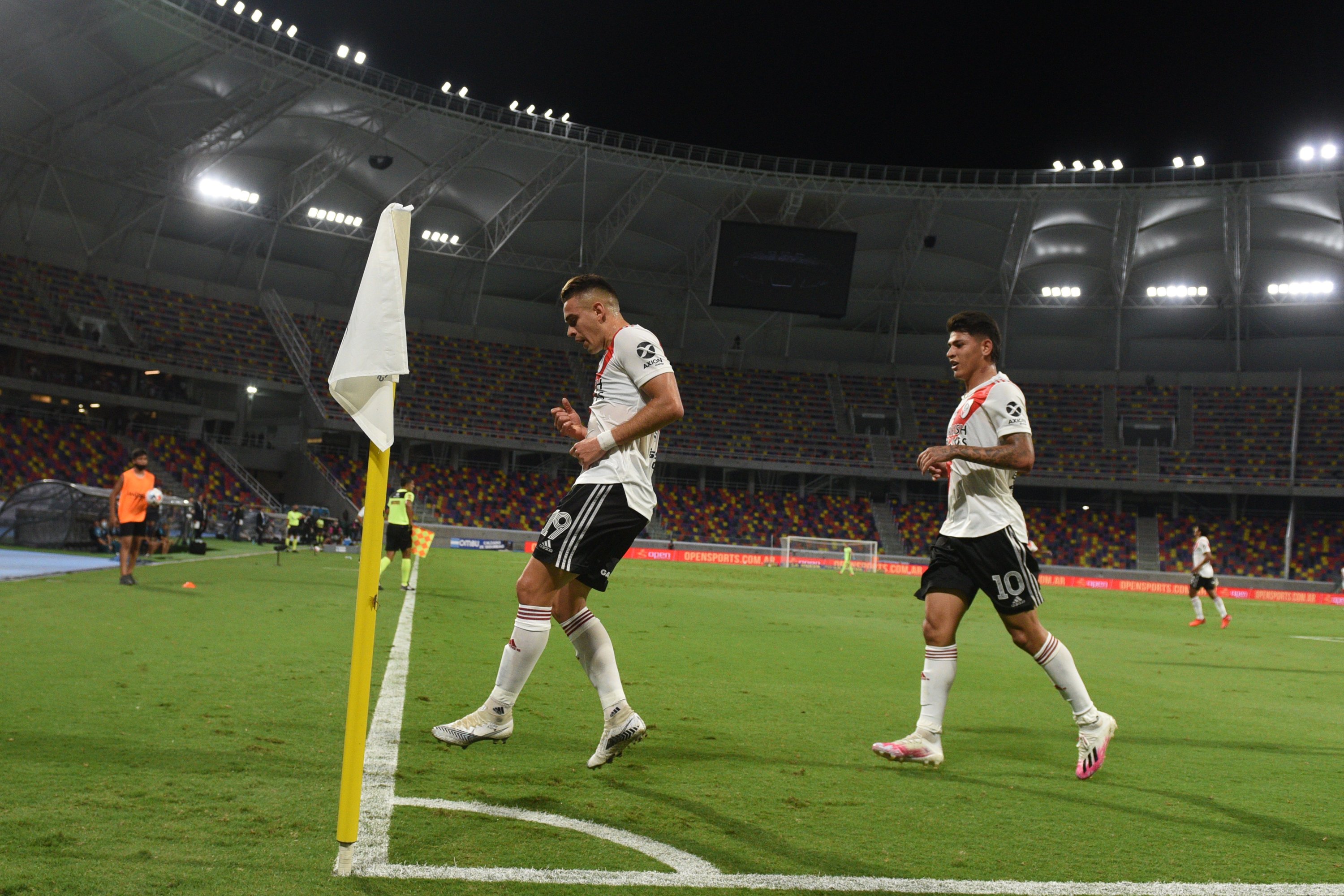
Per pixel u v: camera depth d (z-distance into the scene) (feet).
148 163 115.65
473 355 148.56
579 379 152.25
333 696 15.58
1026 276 147.95
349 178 129.08
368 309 8.09
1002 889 7.97
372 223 135.13
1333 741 16.58
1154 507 146.10
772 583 81.71
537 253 144.66
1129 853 9.20
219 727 12.79
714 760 12.76
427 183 127.65
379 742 12.58
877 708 18.10
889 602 61.93
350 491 130.72
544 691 17.89
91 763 10.50
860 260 148.05
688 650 27.22
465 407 141.08
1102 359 154.51
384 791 10.09
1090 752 12.55
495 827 9.01
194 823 8.58
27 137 108.47
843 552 132.46
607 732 11.68
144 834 8.18
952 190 132.77
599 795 10.49
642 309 156.66
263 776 10.37
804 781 11.72
